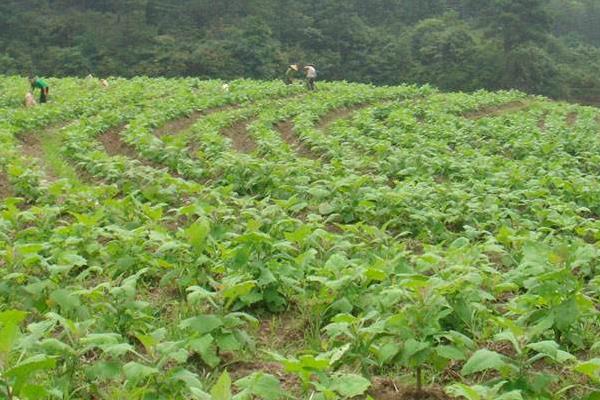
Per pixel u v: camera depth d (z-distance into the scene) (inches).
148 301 286.2
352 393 163.9
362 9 2950.3
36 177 492.1
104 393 192.5
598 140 885.2
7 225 327.6
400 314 199.6
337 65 2456.9
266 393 165.5
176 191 456.1
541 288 215.8
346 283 252.2
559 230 401.1
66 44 2273.6
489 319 234.8
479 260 292.2
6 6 2309.3
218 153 634.2
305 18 2568.9
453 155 719.7
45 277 271.1
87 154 658.2
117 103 1048.8
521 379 188.4
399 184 467.8
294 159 613.9
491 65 2336.4
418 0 3073.3
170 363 225.1
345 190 440.1
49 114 890.1
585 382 216.1
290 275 277.7
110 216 378.6
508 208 459.8
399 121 936.9
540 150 768.9
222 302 229.9
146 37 2288.4
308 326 264.7
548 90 2292.1
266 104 1121.4
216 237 340.8
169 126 934.4
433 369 221.1
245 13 2586.1
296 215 457.1
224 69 2208.4
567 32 3503.9
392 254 307.4
